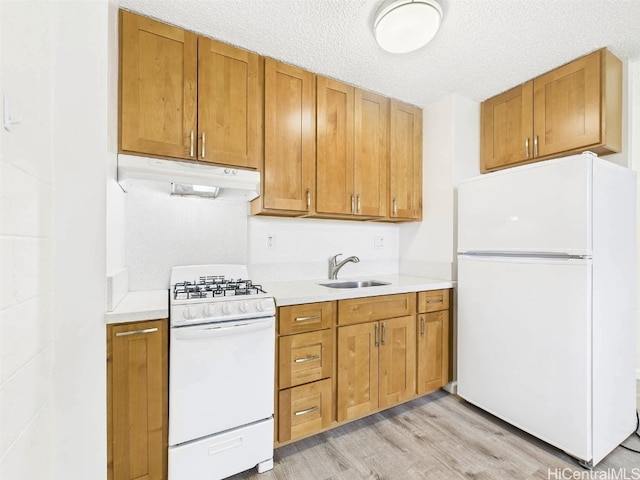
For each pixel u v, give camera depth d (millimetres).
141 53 1462
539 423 1660
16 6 784
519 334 1761
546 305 1635
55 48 1114
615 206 1648
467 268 2074
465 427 1876
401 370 2031
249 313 1442
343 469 1520
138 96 1449
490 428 1863
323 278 2439
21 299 825
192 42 1589
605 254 1577
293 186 1910
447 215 2367
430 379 2170
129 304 1374
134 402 1247
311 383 1682
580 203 1503
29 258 885
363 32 1641
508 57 1864
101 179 1174
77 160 1145
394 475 1479
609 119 1798
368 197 2232
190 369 1326
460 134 2365
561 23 1565
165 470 1305
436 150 2453
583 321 1487
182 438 1316
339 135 2104
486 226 1948
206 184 1539
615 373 1636
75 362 1146
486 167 2430
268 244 2207
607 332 1586
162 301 1447
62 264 1127
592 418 1488
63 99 1127
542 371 1650
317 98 2014
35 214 934
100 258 1180
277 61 1880
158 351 1291
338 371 1776
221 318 1375
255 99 1768
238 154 1704
